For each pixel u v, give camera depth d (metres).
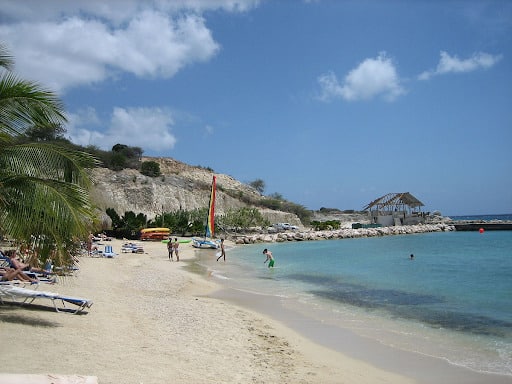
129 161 96.75
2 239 9.90
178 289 20.42
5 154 9.78
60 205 9.43
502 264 33.34
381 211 103.44
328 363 10.05
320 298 18.86
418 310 16.20
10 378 4.20
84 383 4.43
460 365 9.92
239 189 125.69
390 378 9.12
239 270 30.09
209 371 8.66
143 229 56.81
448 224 103.75
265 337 12.11
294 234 71.31
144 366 8.35
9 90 9.46
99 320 11.73
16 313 11.15
